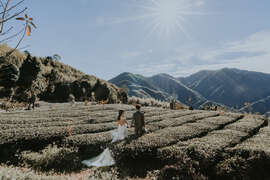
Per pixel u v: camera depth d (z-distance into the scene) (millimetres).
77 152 7863
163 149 7371
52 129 10195
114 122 13359
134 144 7766
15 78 30375
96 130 10930
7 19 1846
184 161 6293
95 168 6645
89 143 8234
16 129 9867
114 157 7230
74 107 23766
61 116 16500
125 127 9086
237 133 10438
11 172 3959
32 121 13289
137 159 7555
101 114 17312
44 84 38875
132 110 22312
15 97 28906
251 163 6281
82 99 39875
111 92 41812
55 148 7727
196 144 7750
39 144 8891
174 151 7078
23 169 5273
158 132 10219
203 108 33312
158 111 21047
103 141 8508
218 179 6141
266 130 11742
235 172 5961
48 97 37906
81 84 42281
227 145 8047
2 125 11273
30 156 7051
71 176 5477
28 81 33750
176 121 13992
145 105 42781
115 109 22250
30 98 23531
